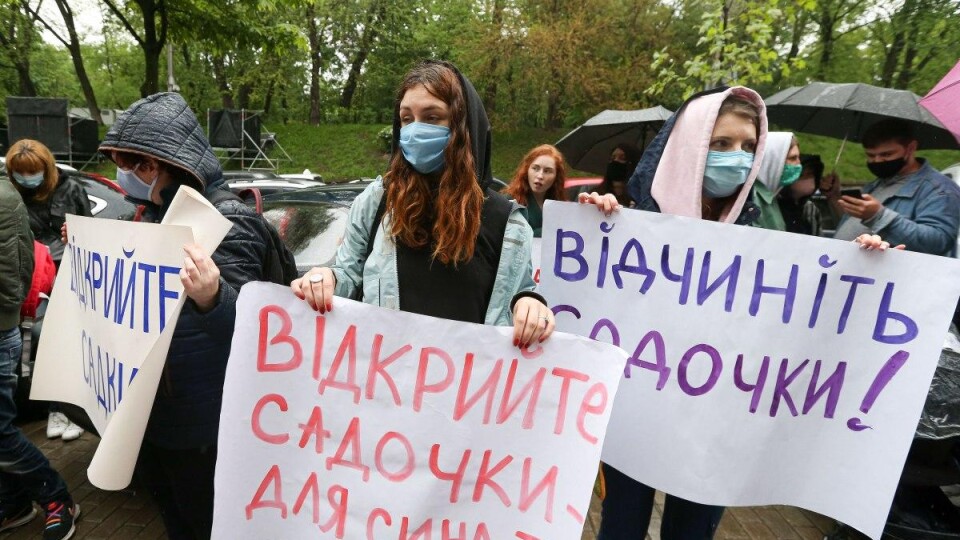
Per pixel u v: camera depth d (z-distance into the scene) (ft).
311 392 4.92
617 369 4.47
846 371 5.73
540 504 4.65
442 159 4.93
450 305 4.98
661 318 5.89
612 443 6.07
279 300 4.85
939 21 40.27
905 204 8.93
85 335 6.28
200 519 6.11
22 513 8.87
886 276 5.58
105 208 14.32
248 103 96.43
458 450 4.80
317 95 88.94
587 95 63.62
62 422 11.78
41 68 97.66
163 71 89.20
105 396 5.89
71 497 9.35
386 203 5.23
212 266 4.79
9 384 7.80
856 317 5.67
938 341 5.46
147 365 4.72
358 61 94.02
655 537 9.07
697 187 5.98
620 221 5.91
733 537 9.29
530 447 4.69
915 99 13.29
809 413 5.82
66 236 6.79
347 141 72.59
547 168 11.48
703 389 5.85
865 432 5.68
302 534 5.03
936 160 34.91
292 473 4.99
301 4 35.29
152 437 5.66
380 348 4.81
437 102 4.80
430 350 4.76
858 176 41.24
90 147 58.90
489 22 65.51
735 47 18.45
